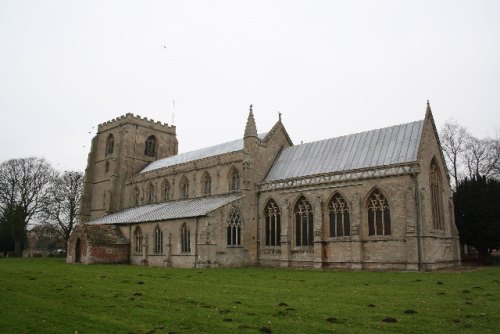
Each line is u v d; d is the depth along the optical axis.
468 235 60.78
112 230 72.94
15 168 100.62
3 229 108.12
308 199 57.34
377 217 50.84
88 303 23.34
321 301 23.78
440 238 51.88
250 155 64.75
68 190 107.69
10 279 37.25
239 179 67.06
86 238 67.94
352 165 55.41
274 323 17.78
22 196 100.06
